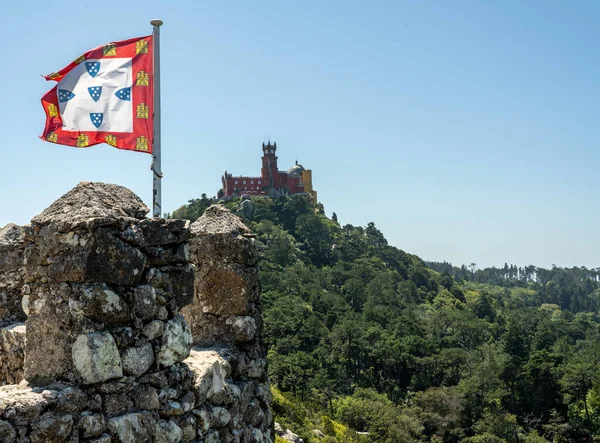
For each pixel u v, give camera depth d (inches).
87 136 292.0
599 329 5871.1
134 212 222.4
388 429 2337.6
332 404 2635.3
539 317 5797.2
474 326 4318.4
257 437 282.7
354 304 4975.4
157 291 222.7
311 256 6008.9
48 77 291.7
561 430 2669.8
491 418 2625.5
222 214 299.7
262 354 299.7
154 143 294.5
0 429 171.9
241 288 287.6
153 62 298.0
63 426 184.5
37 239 207.6
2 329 261.6
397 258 6825.8
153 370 217.2
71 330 198.4
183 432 226.4
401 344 3376.0
